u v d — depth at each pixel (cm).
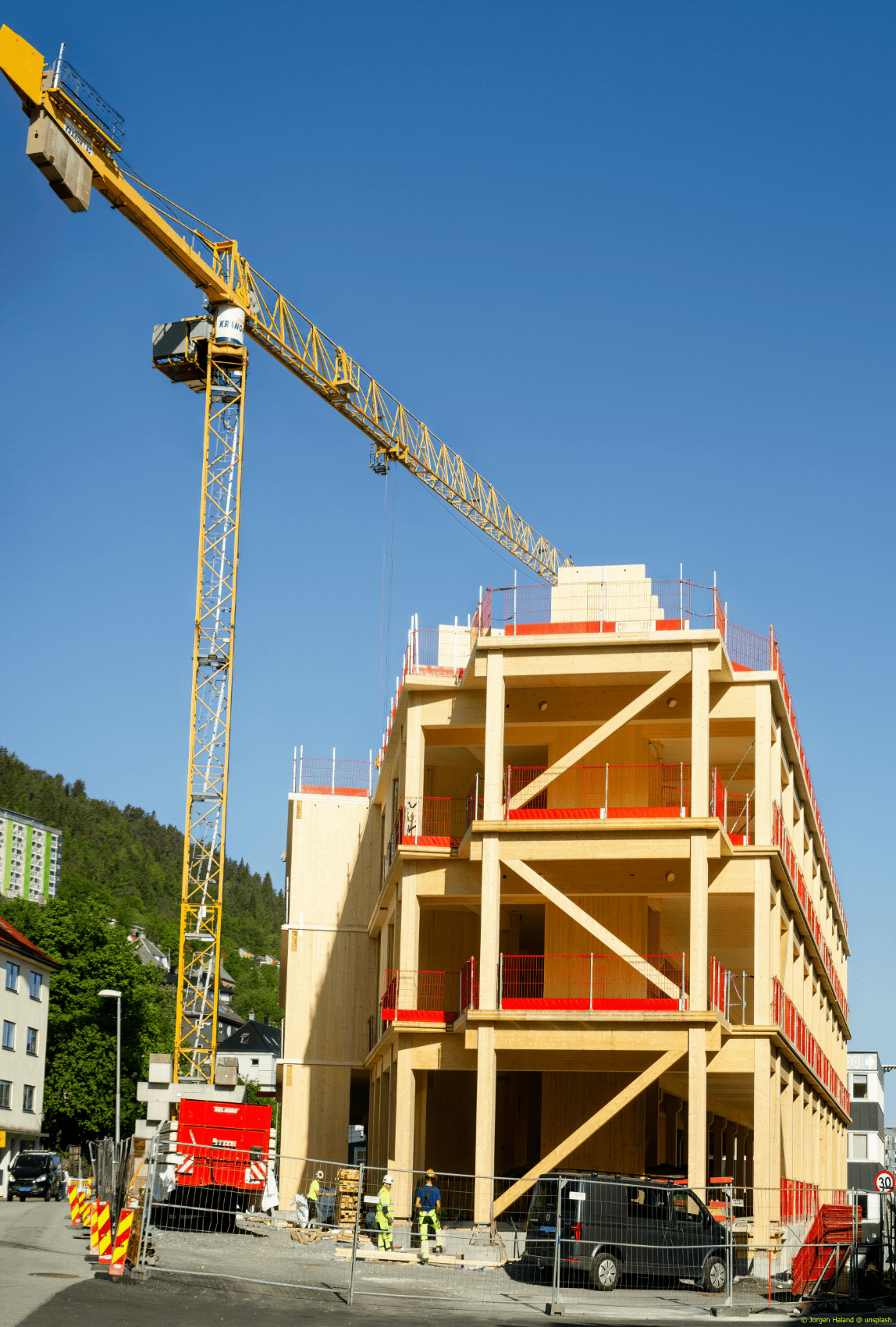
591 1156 3972
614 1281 2539
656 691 3566
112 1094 7794
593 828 3534
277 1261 2684
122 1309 1770
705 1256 2633
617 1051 3491
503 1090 4825
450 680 3950
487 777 3634
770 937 3628
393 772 4762
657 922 4056
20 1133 7056
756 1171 3416
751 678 3766
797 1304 2520
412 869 3888
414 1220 3584
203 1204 3306
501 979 4056
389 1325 1858
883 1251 2833
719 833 3531
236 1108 3350
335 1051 5306
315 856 5500
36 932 7969
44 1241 2945
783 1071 4012
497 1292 2462
